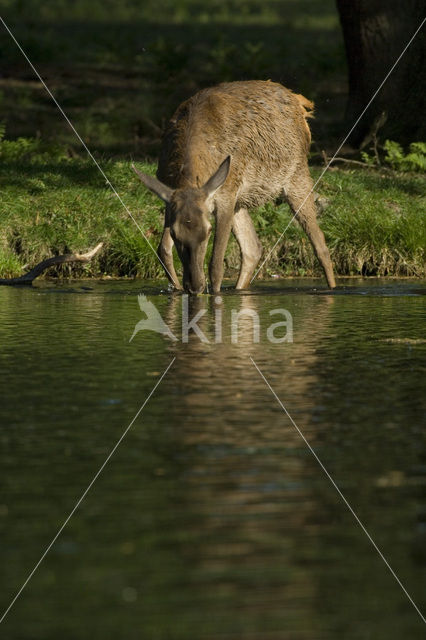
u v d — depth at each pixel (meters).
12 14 58.34
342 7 25.88
